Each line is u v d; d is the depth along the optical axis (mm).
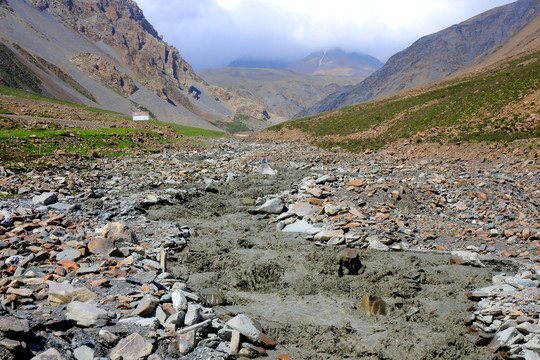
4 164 30016
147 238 17828
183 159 47344
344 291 14180
